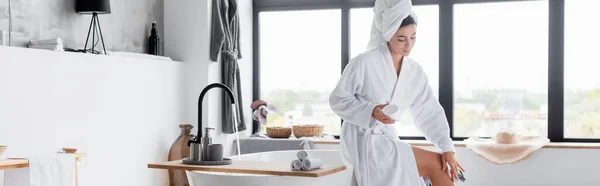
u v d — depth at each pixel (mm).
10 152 3564
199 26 5297
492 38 5551
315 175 2645
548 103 5434
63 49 4145
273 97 6031
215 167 2805
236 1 5539
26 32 3959
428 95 3215
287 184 3078
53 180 3254
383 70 3096
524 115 5504
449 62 5586
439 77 5609
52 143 3863
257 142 5590
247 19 5902
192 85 5320
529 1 5465
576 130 5426
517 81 5516
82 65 4109
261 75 6062
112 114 4395
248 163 2941
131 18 4949
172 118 5113
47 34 4129
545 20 5453
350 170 3182
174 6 5371
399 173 3049
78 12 4348
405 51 3062
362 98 3139
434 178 3105
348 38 5805
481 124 5582
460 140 5590
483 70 5570
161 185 5012
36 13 4039
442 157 3102
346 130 3139
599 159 5004
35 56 3730
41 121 3779
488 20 5551
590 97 5391
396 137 3199
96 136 4242
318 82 5918
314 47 5918
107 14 4676
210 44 5320
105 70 4320
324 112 5906
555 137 5430
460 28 5605
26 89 3668
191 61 5316
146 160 4785
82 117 4109
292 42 5973
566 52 5430
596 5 5359
